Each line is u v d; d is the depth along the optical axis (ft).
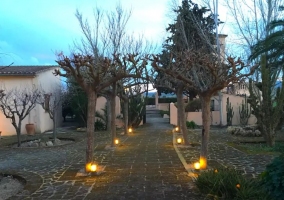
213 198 18.17
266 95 40.91
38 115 62.80
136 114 70.49
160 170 26.48
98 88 26.68
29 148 43.68
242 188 17.29
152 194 19.56
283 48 37.17
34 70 63.98
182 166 27.96
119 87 50.57
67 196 19.62
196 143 43.65
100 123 69.46
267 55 39.83
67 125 81.00
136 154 35.24
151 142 46.11
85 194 19.93
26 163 32.45
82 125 75.05
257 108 41.88
